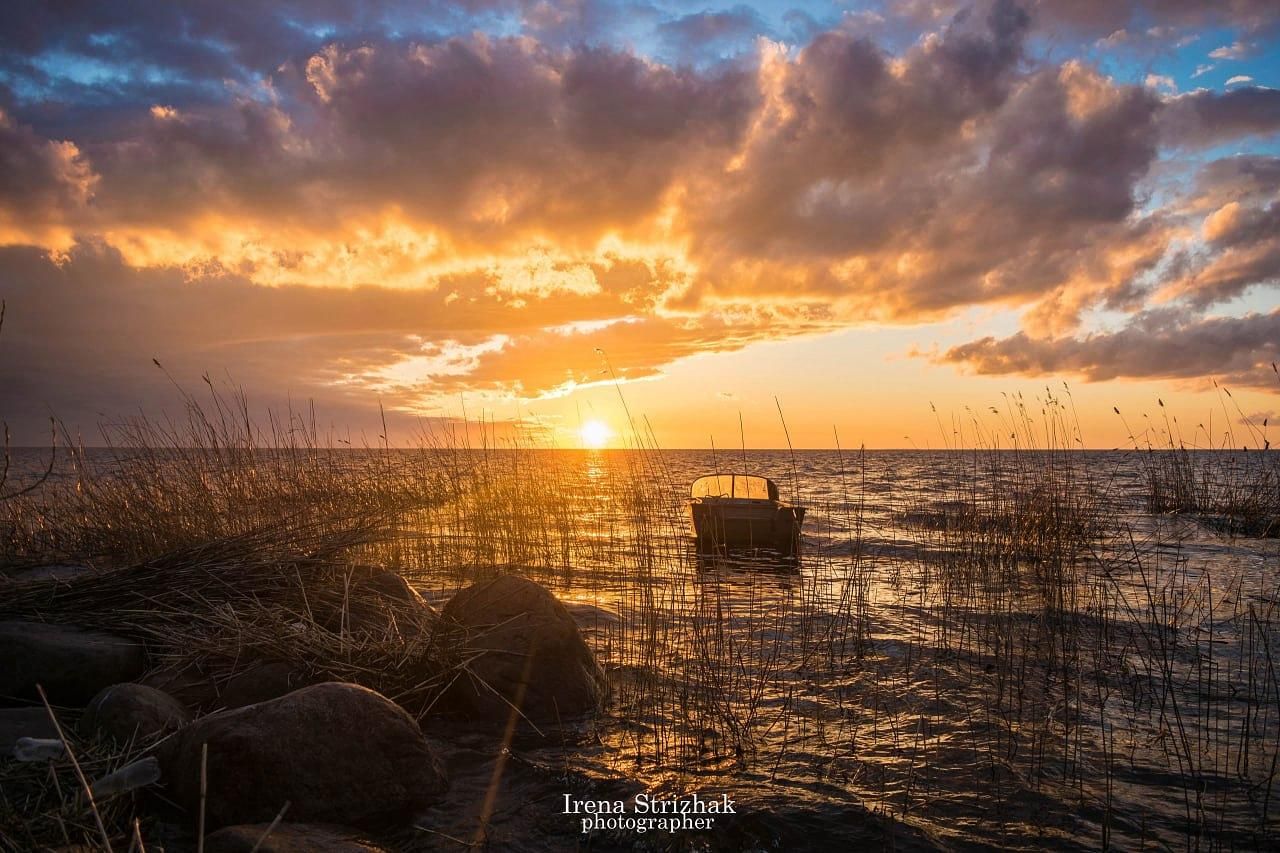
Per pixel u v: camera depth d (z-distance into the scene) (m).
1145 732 5.16
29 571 6.98
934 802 4.10
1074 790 4.27
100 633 5.36
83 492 9.55
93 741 3.89
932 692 5.96
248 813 3.55
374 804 3.76
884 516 19.55
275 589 6.14
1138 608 8.92
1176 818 3.98
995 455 14.19
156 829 3.45
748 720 5.30
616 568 11.35
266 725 3.74
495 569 10.98
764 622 8.22
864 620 8.36
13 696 4.64
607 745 4.80
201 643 5.26
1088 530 13.02
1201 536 15.16
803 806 3.97
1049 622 8.14
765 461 68.25
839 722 5.30
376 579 6.50
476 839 3.61
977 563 11.66
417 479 13.26
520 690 5.30
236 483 10.13
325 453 11.80
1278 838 3.79
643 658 6.74
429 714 5.23
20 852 2.84
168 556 6.37
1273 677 6.34
